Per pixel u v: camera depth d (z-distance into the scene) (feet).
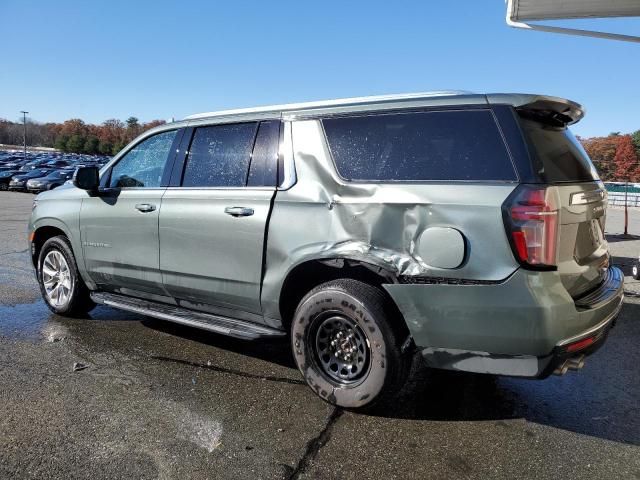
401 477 8.29
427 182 9.56
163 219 13.19
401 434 9.66
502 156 9.05
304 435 9.52
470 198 8.99
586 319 8.99
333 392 10.37
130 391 11.21
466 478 8.29
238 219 11.74
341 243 10.21
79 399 10.73
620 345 15.19
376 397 9.89
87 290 16.20
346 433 9.64
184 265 12.83
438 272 9.15
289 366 12.94
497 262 8.71
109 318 16.72
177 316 13.16
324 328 10.61
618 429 10.01
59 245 16.28
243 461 8.63
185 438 9.29
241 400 10.91
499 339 8.84
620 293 10.51
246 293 11.78
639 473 8.49
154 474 8.16
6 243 32.22
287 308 11.62
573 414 10.64
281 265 11.09
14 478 7.95
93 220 14.99
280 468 8.45
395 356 9.72
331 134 11.00
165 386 11.53
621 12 26.78
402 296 9.49
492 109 9.33
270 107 12.23
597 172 11.48
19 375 11.87
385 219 9.77
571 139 10.81
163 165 13.87
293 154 11.37
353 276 10.85
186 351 13.80
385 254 9.70
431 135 9.83
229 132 12.73
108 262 14.70
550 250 8.55
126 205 14.15
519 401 11.22
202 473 8.23
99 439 9.16
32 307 17.79
